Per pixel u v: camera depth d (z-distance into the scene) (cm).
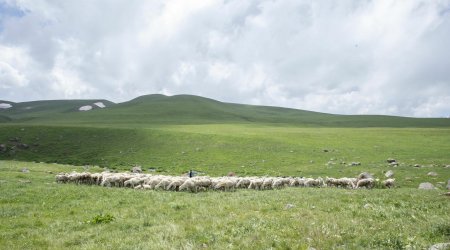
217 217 1669
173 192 2783
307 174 5003
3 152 7444
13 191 2488
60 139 8269
